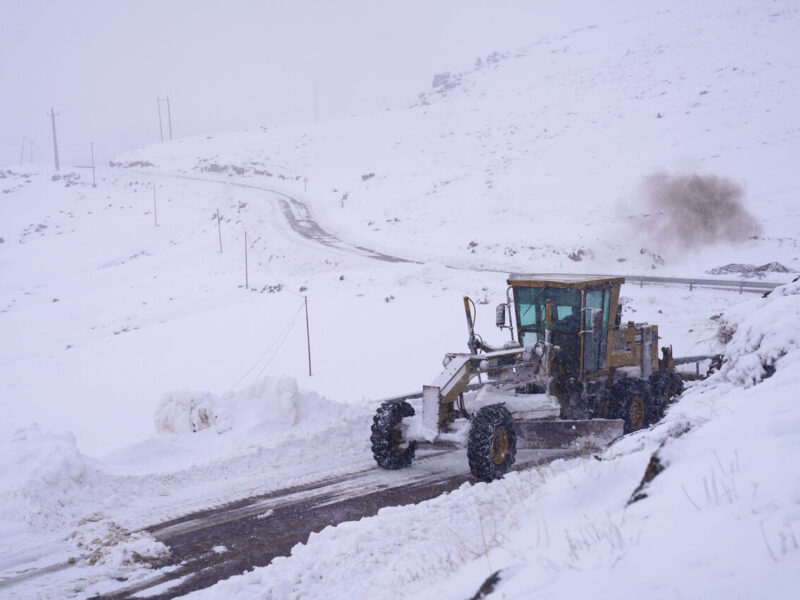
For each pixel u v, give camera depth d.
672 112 69.88
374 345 30.25
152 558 6.50
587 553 3.64
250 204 83.12
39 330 50.03
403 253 52.72
